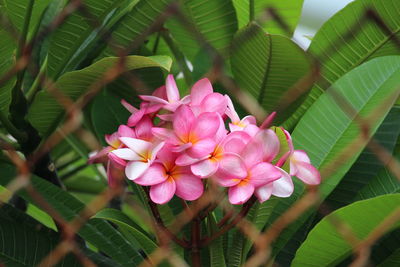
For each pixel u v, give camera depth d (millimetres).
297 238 1713
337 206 1728
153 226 1602
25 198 1642
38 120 1731
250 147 1515
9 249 1625
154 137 1527
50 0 1736
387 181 1705
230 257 1616
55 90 1676
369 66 1728
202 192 1496
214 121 1509
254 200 1535
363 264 1574
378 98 1689
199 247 1561
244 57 1746
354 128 1680
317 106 1713
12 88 1683
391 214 1524
